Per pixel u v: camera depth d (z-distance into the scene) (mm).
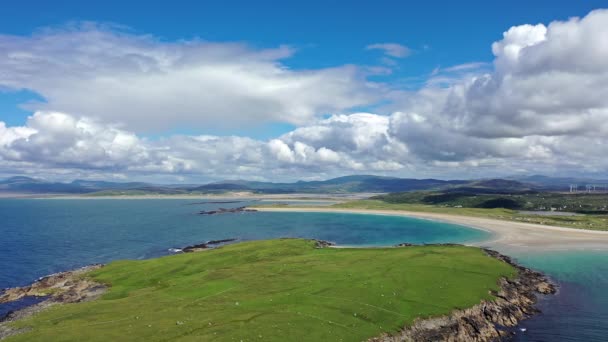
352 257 104188
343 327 56062
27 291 91500
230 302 65938
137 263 107750
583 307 76438
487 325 65562
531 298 80375
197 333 51406
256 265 95438
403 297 69625
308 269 89188
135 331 52500
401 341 56250
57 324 57625
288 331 52844
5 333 56219
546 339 62281
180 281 83875
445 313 65375
